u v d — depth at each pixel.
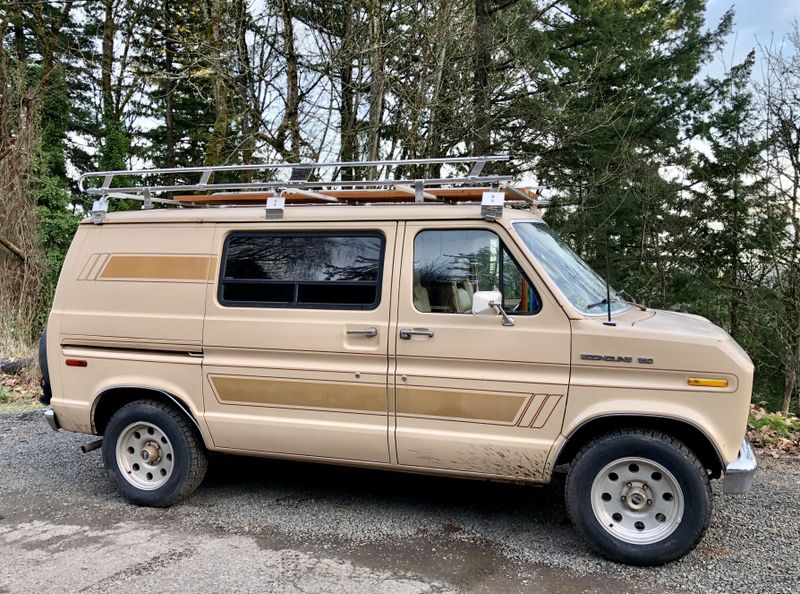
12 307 13.79
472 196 4.72
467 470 3.99
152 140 30.73
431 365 3.99
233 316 4.38
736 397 3.53
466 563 3.77
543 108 12.79
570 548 3.98
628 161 14.70
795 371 11.59
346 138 11.93
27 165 15.59
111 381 4.67
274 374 4.29
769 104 11.16
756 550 3.93
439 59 11.48
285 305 4.30
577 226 15.11
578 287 4.11
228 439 4.45
